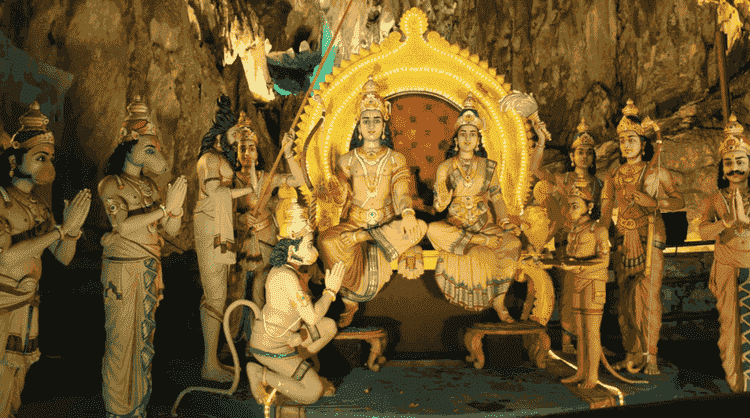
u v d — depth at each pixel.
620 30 11.46
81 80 7.41
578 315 4.93
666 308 7.66
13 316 4.19
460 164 5.75
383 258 5.66
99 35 7.54
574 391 4.80
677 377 5.51
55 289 6.86
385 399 4.66
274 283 4.52
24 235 4.19
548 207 6.23
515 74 12.17
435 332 6.04
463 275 5.68
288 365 4.51
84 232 7.35
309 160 6.14
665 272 7.76
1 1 6.46
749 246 4.98
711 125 10.57
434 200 5.89
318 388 4.56
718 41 5.40
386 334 5.67
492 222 5.79
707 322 7.64
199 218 5.38
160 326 7.31
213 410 4.97
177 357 6.20
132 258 4.64
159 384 5.73
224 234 5.23
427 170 6.43
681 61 11.16
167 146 8.68
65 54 7.31
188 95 9.06
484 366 5.62
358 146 6.10
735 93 10.57
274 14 12.90
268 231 6.00
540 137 6.04
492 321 6.05
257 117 11.63
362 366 5.66
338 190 5.89
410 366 5.65
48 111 6.95
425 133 6.44
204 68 9.55
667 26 11.12
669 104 11.41
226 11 10.69
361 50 6.34
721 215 5.11
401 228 5.54
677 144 10.32
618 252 5.75
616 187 5.79
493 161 5.80
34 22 6.91
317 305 4.55
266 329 4.54
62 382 5.91
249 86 11.65
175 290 7.71
